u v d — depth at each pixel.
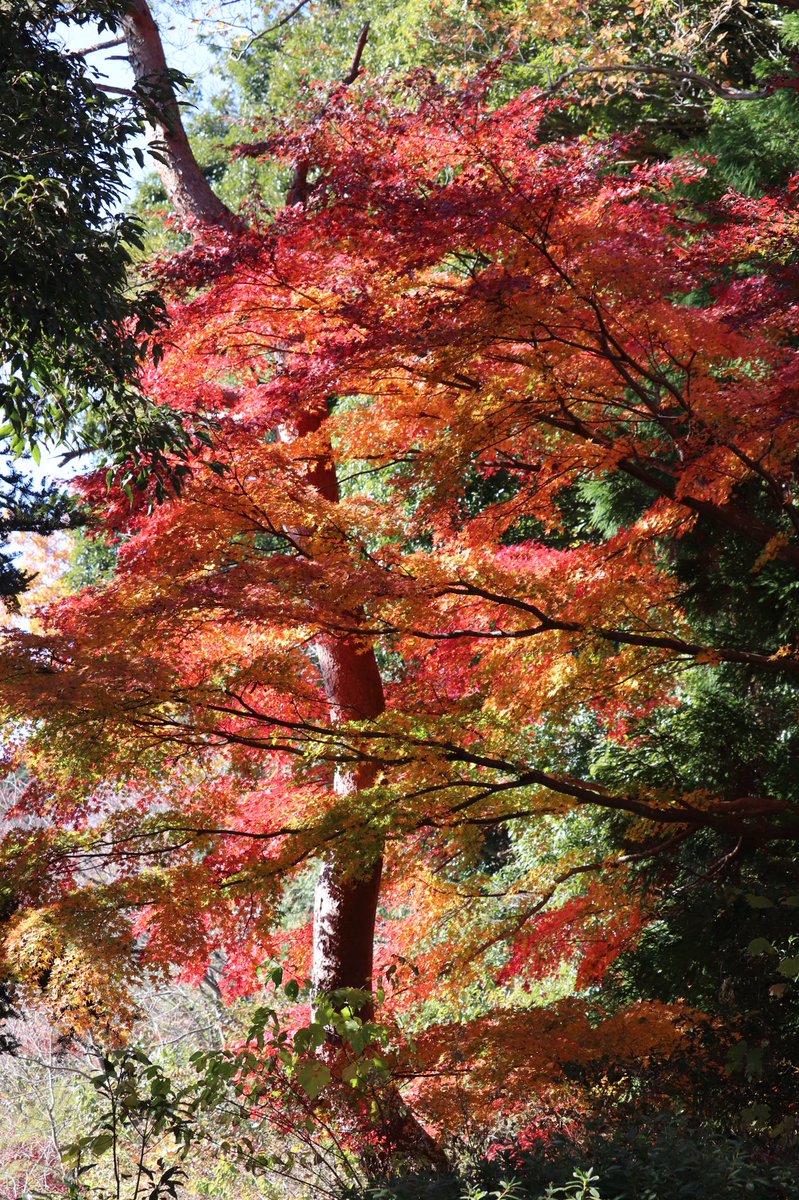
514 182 6.15
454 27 17.62
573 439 7.99
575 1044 7.41
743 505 10.50
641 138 6.51
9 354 5.75
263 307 7.45
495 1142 6.68
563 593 7.91
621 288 6.08
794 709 10.83
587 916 9.04
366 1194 4.77
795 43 14.10
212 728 7.49
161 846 7.91
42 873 7.50
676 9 16.95
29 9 5.50
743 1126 7.16
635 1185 4.17
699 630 10.70
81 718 6.52
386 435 8.28
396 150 6.34
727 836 10.33
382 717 7.77
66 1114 12.99
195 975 8.43
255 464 7.59
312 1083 4.62
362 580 6.97
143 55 10.96
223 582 7.06
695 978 9.39
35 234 5.10
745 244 7.52
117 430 6.33
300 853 7.52
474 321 6.21
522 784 7.66
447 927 10.16
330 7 21.72
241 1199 6.72
